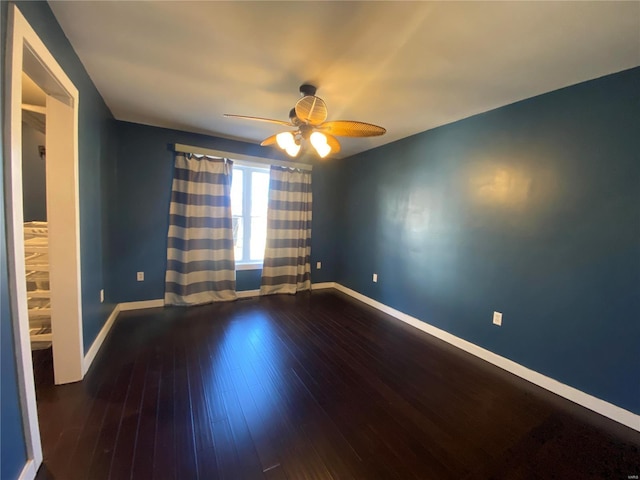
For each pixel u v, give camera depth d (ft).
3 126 3.58
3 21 3.54
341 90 7.29
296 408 5.88
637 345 5.67
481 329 8.52
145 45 5.66
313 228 15.06
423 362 8.07
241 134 11.64
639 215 5.62
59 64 5.13
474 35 4.98
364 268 13.60
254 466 4.47
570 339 6.62
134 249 11.00
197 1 4.42
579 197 6.44
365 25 4.84
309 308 12.25
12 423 3.74
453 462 4.71
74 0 4.47
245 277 13.42
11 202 3.70
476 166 8.64
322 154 7.41
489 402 6.36
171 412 5.57
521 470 4.61
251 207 13.85
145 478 4.17
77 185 6.09
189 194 11.42
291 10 4.54
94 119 7.50
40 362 7.09
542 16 4.43
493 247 8.19
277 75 6.69
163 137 11.10
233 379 6.80
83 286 6.75
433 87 6.98
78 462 4.37
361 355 8.31
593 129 6.20
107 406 5.65
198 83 7.23
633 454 5.00
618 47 5.12
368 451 4.87
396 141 11.63
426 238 10.34
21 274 3.87
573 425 5.71
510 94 7.18
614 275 5.96
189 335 9.07
